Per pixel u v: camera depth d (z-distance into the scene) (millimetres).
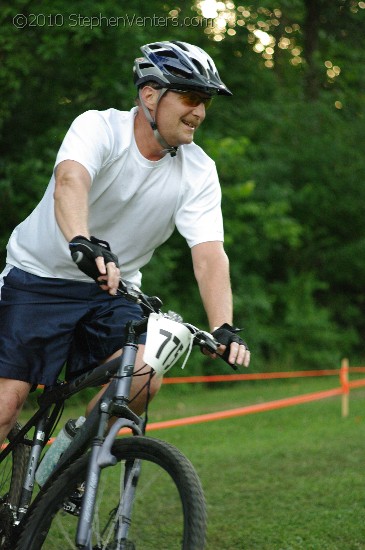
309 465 13750
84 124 6398
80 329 6797
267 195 36438
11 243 6871
